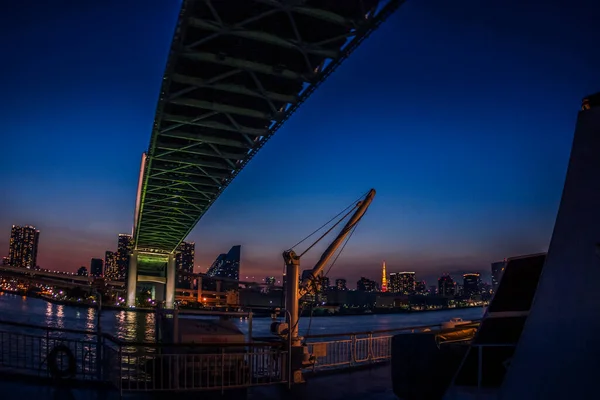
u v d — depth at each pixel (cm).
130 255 14638
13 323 1233
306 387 1144
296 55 3928
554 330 565
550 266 583
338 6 3244
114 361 1052
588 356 528
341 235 1341
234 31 3453
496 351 725
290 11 3253
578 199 563
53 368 1118
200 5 3331
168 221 11206
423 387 945
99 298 1191
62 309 15425
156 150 6419
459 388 723
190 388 1030
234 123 5016
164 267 16000
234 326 1238
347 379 1250
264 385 1144
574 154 573
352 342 1512
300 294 1285
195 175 7425
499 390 616
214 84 4219
